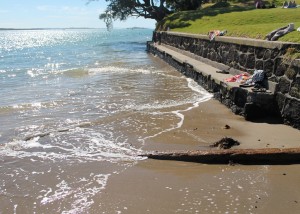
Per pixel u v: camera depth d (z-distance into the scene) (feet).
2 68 69.67
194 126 25.49
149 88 40.42
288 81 24.88
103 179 17.62
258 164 19.13
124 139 23.09
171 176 17.89
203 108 30.48
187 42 60.85
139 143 22.25
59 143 22.68
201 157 19.39
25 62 85.15
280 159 19.22
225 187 16.69
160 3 137.59
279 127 24.70
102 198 15.83
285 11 57.41
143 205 15.21
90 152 21.08
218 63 41.78
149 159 19.85
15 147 22.08
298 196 15.80
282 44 26.21
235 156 19.24
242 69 34.24
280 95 25.70
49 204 15.42
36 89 42.73
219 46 42.09
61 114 29.76
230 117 27.66
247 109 26.50
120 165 19.20
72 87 43.06
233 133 23.79
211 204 15.21
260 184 16.92
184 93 36.91
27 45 188.55
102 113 29.68
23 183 17.35
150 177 17.79
